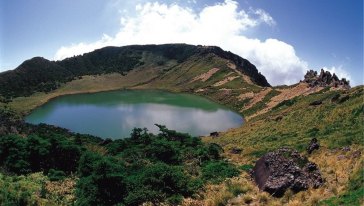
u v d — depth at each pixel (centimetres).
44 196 3209
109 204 2820
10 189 2981
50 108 19762
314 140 4206
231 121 15325
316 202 2134
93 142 9650
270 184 2556
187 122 14788
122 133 12638
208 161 4825
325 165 3045
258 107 17275
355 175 2314
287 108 12094
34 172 4797
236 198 2522
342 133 4647
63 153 5266
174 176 2955
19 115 17100
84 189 3028
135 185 2962
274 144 5512
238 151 5688
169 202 2634
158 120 15075
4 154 5003
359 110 5559
